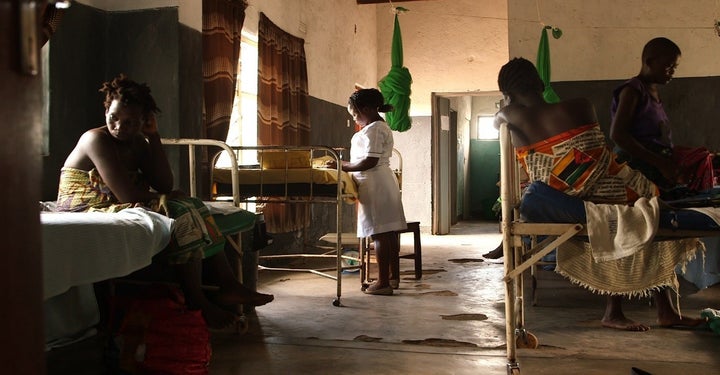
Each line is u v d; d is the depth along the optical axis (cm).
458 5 1037
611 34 675
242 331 353
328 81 845
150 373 254
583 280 327
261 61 622
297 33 737
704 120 670
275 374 282
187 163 445
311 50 780
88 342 336
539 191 273
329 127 845
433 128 1038
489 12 1029
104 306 285
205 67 515
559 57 683
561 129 300
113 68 438
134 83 283
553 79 686
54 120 382
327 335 354
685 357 303
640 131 350
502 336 351
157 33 434
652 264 330
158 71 434
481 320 393
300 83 722
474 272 606
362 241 505
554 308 424
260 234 396
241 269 373
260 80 621
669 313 364
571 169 297
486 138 1420
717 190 345
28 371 91
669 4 669
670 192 343
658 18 670
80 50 410
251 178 461
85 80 415
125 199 275
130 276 296
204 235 272
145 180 316
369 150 464
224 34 535
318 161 550
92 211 271
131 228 228
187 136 446
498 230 1097
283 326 376
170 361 255
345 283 540
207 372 271
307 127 735
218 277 304
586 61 679
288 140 684
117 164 278
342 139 903
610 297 368
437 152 1032
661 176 345
